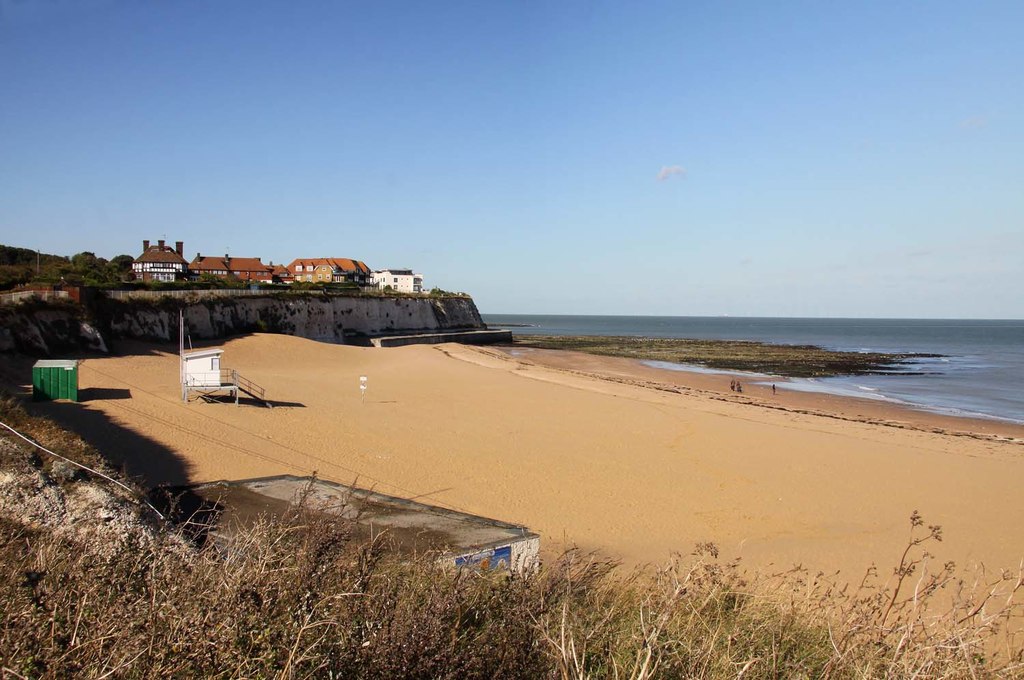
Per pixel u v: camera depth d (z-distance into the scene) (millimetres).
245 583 3330
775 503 20531
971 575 14031
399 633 3309
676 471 23781
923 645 3848
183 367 29750
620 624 4500
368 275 139125
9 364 31125
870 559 15523
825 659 4230
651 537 17000
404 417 31156
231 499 13492
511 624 3795
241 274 108688
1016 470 25281
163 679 2816
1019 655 4020
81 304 41562
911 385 56219
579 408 36469
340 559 4176
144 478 16875
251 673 2818
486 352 74375
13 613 3164
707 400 41406
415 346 74688
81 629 3125
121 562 3994
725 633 4426
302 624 3061
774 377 60656
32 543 5199
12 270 55094
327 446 24203
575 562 6703
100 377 32406
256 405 30312
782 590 5750
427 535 10422
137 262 87062
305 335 71562
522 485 21062
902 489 22469
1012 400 47625
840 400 45875
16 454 12531
